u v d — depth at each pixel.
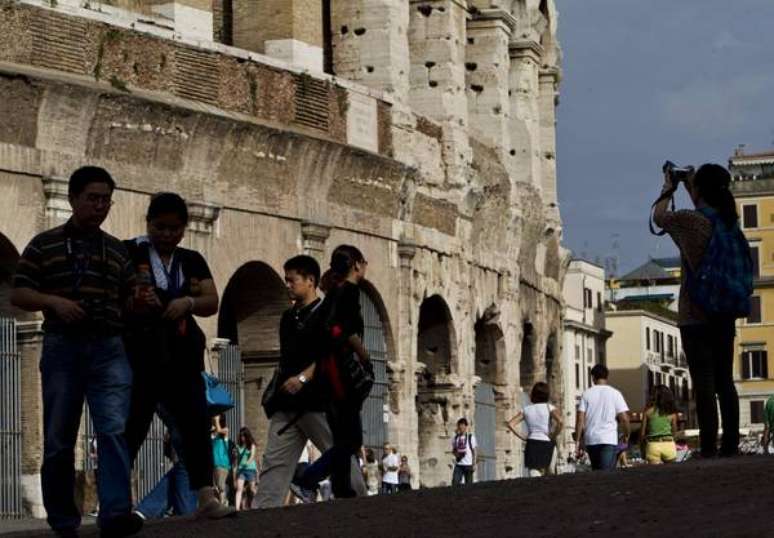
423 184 68.56
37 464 49.81
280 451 32.34
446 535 23.36
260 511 27.98
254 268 58.56
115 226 52.59
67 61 51.38
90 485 50.06
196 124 54.84
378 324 65.38
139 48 53.69
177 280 27.44
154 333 26.83
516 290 77.44
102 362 25.38
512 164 79.94
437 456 70.81
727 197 32.66
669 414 45.09
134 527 25.52
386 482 62.94
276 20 62.38
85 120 51.38
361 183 63.38
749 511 22.62
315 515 26.56
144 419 27.19
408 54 69.62
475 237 73.31
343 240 62.38
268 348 59.34
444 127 71.00
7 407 49.34
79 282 25.22
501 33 77.56
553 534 22.59
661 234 32.81
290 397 32.19
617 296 184.25
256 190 58.03
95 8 53.56
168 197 27.47
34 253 25.34
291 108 59.97
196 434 27.28
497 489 27.91
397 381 65.81
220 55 56.88
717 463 29.38
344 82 62.88
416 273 67.06
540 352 81.88
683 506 23.73
